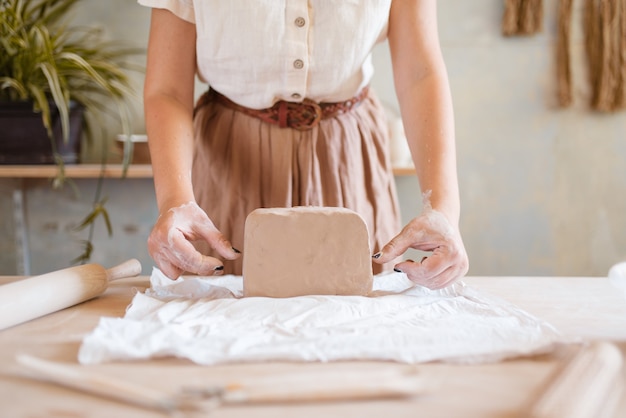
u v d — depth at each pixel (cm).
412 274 85
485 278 111
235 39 100
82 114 196
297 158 109
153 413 49
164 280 99
